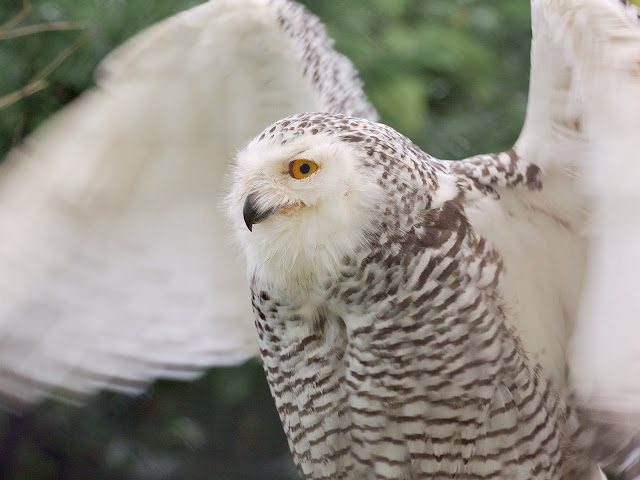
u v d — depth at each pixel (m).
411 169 7.79
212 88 9.12
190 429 17.19
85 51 12.62
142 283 9.65
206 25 8.80
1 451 16.78
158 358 9.81
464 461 8.15
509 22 16.62
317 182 7.73
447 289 7.79
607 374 6.71
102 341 9.65
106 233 9.35
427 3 16.03
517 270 8.08
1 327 9.26
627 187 6.46
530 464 8.16
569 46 6.95
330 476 8.60
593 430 8.20
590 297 7.00
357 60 14.57
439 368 7.92
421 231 7.75
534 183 8.03
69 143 8.85
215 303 9.90
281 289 8.14
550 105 7.76
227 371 16.22
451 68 15.43
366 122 7.99
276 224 7.89
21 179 8.84
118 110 8.89
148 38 8.80
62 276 9.28
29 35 12.73
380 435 8.22
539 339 8.16
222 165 9.48
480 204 8.01
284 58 9.16
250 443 17.30
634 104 6.54
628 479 8.27
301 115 8.19
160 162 9.25
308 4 14.88
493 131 16.28
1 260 8.91
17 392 9.43
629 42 6.72
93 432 17.08
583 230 7.98
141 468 17.19
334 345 8.23
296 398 8.52
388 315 7.87
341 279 7.87
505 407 7.99
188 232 9.66
